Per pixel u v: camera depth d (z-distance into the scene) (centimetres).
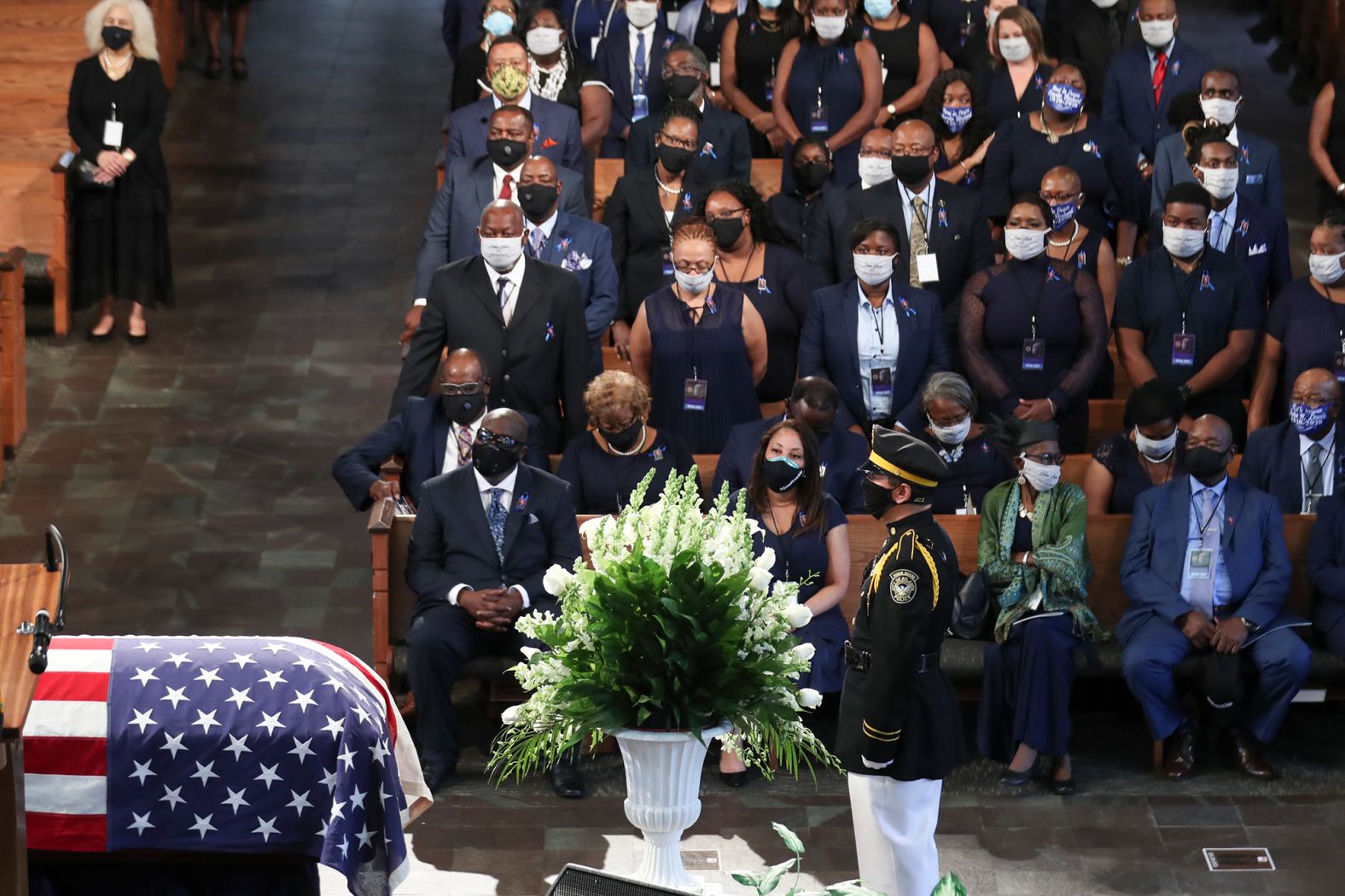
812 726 1802
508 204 1914
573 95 2598
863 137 2345
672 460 1836
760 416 2069
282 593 2055
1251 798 1708
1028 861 1598
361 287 2844
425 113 3512
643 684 1012
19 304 2314
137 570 2083
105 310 2634
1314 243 2062
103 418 2427
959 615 1753
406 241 3006
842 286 2025
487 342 1934
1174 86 2589
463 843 1614
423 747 1720
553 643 1042
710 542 1033
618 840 1627
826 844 1620
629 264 2286
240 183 3183
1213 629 1739
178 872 1277
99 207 2581
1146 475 1870
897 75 2641
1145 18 2569
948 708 1319
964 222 2206
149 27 2586
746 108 2702
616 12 2753
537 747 1084
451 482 1753
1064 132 2391
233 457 2348
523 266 1948
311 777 1234
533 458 1872
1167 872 1582
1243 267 2117
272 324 2711
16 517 2180
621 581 1006
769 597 1048
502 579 1736
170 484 2278
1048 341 2075
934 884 1348
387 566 1767
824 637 1739
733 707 1012
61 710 1213
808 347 2034
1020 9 2523
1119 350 2161
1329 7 3519
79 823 1219
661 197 2283
